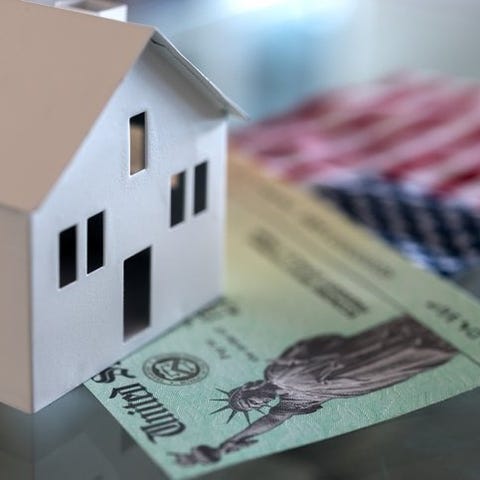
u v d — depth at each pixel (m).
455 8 1.72
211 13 1.60
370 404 0.81
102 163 0.76
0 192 0.71
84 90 0.74
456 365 0.86
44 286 0.74
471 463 0.73
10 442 0.75
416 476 0.72
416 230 1.11
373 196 1.18
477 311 0.95
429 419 0.79
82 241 0.77
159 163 0.82
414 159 1.27
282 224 1.12
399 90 1.46
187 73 0.81
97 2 0.87
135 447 0.75
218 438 0.76
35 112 0.74
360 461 0.73
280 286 0.98
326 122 1.37
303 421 0.78
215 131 0.88
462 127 1.35
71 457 0.73
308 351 0.88
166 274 0.87
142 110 0.79
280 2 1.66
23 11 0.79
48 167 0.71
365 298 0.97
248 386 0.83
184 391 0.82
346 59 1.54
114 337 0.83
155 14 1.52
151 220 0.83
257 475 0.72
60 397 0.80
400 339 0.90
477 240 1.09
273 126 1.36
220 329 0.91
